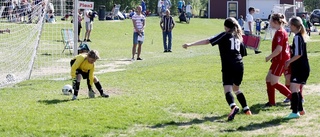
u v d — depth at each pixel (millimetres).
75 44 18797
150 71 18875
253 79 16625
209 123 10219
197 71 18734
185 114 11172
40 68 20859
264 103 12352
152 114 10969
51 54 25922
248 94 13820
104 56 26453
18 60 22453
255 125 9969
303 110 10773
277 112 11242
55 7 27312
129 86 15484
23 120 10289
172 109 11641
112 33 38844
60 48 28219
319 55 23484
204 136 9164
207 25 52375
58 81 17094
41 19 19453
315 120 10266
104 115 10758
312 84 15414
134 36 24422
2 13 27781
